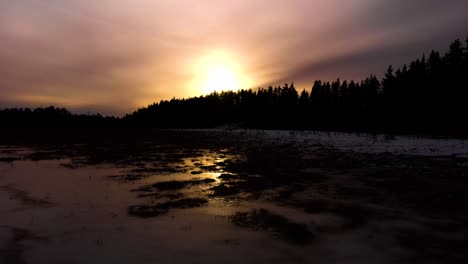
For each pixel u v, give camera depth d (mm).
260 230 9570
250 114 134000
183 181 18031
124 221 10320
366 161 25453
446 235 9125
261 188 16062
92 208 11914
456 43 59938
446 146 33344
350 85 97312
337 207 12297
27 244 8250
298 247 8227
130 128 145375
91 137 70375
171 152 37125
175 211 11641
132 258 7434
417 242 8578
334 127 83875
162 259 7395
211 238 8844
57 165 24484
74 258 7418
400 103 66500
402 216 11016
